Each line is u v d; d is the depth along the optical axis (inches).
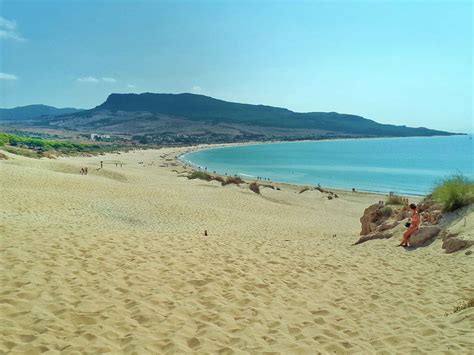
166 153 5984.3
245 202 1095.6
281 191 1578.5
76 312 199.0
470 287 271.1
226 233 556.7
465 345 183.6
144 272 272.1
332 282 288.4
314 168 3587.6
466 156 4913.9
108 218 605.6
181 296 238.4
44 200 652.7
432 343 189.5
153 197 947.3
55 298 211.5
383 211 545.6
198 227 633.6
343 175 2962.6
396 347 186.9
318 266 329.7
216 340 185.5
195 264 304.8
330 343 189.8
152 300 225.6
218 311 221.3
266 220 804.6
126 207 741.3
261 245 407.8
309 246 422.6
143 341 176.9
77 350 162.9
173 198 987.9
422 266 335.6
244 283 272.1
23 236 322.7
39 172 1087.0
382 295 264.2
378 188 2183.8
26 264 254.1
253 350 178.5
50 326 180.4
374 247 425.1
